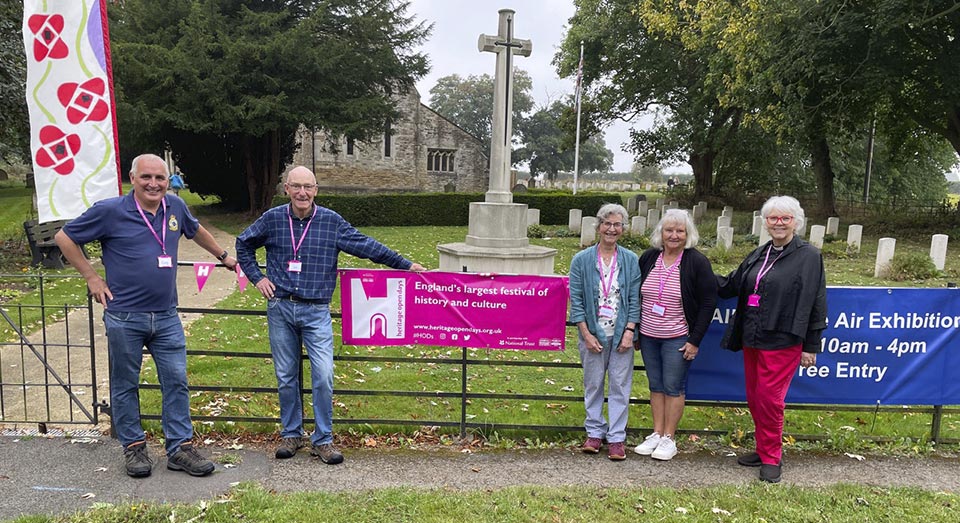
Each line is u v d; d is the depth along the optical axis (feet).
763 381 12.71
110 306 11.75
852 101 63.21
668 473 13.11
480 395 14.55
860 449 14.52
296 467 12.92
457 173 137.18
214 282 35.55
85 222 11.39
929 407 17.04
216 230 69.51
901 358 14.42
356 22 75.97
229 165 83.51
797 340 12.41
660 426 14.10
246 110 68.80
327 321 13.43
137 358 12.07
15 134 46.21
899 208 82.79
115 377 12.00
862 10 54.03
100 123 13.16
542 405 16.89
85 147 13.10
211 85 65.67
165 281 12.00
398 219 78.74
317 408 13.26
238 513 10.82
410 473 12.79
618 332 13.43
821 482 12.80
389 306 14.21
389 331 14.33
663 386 13.87
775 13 56.54
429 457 13.61
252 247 13.15
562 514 11.10
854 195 141.49
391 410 16.16
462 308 14.29
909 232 67.46
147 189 11.60
